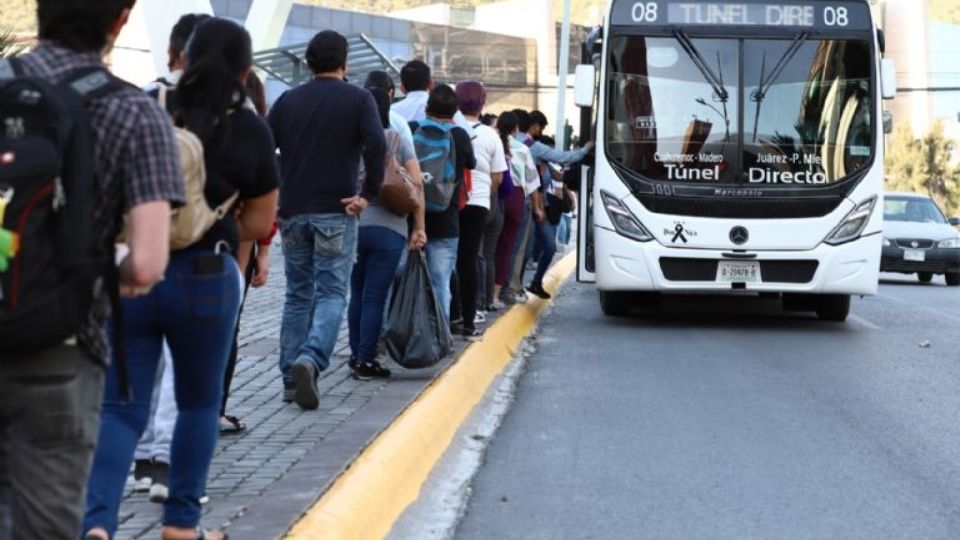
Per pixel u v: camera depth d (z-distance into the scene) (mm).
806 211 14789
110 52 4043
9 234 3377
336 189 8539
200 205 4648
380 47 73938
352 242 8641
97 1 3729
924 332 15492
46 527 3684
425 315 9773
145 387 4844
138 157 3703
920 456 8281
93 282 3559
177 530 5004
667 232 14859
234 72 5152
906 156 93938
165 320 4785
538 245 17531
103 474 4727
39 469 3656
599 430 9109
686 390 10836
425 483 7520
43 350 3564
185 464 4969
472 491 7352
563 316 17047
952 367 12352
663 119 14977
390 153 9414
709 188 14828
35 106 3520
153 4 12703
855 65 14992
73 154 3527
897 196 27719
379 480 6676
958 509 6953
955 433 9039
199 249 4891
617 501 7109
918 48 111688
